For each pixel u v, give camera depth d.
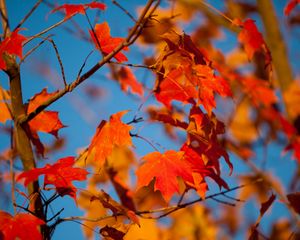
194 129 1.39
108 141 1.37
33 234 1.27
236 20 1.46
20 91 1.43
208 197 1.40
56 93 1.41
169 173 1.35
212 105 1.36
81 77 1.36
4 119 1.43
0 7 1.46
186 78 1.37
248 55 1.47
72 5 1.33
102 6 1.34
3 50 1.33
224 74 1.57
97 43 1.38
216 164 1.39
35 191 1.40
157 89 1.40
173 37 1.39
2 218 1.28
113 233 1.37
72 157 1.35
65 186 1.32
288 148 1.55
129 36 1.31
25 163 1.42
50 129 1.44
